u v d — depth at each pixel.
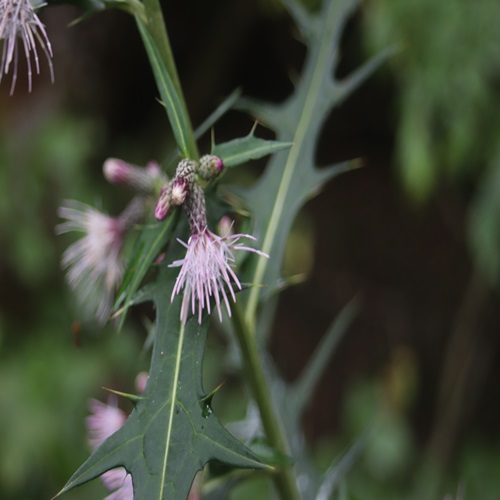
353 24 6.20
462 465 6.68
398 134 6.00
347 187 7.70
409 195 6.80
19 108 6.62
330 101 2.68
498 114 5.44
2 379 6.04
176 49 7.54
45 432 5.87
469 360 6.89
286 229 2.53
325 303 7.61
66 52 6.74
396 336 7.41
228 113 7.57
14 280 6.25
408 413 7.26
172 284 1.98
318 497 2.62
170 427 1.82
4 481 5.79
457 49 5.33
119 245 2.54
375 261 7.50
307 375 2.70
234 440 1.79
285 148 2.03
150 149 7.25
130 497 2.15
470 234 5.59
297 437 2.66
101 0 2.03
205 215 1.95
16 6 1.86
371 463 6.28
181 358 1.89
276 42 7.48
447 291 7.26
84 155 6.46
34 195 6.33
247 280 2.39
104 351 6.25
